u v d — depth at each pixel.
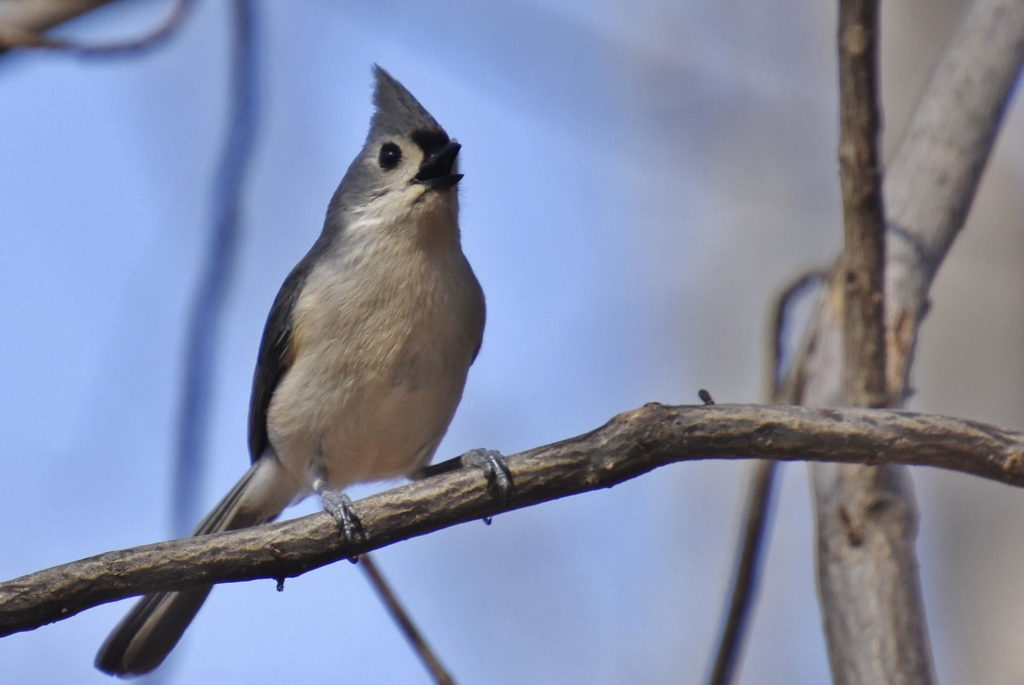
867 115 6.33
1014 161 10.61
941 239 7.63
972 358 10.05
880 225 6.52
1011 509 9.44
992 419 9.84
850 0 6.20
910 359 7.27
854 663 6.34
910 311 7.34
